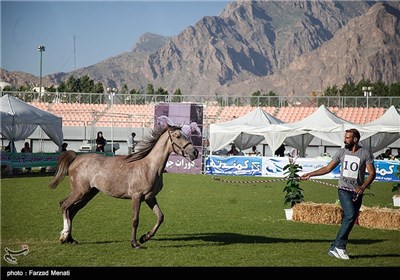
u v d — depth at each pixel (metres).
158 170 11.55
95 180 11.55
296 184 16.81
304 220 15.87
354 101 58.50
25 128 35.69
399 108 57.09
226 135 38.38
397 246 12.32
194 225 14.91
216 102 60.56
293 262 10.51
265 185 28.42
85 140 51.25
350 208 10.78
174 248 11.58
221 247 11.77
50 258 10.48
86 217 16.05
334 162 11.13
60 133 35.78
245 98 60.66
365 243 12.70
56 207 18.06
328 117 37.47
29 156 32.06
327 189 27.19
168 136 11.58
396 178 32.56
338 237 10.94
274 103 60.12
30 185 25.47
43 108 59.53
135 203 11.41
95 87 86.81
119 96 61.34
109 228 14.08
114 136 54.78
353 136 10.82
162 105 35.66
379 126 35.50
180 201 20.75
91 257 10.61
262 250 11.54
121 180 11.43
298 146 41.88
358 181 10.77
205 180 30.83
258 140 43.41
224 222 15.57
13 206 18.20
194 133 35.84
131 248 11.46
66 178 31.14
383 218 15.02
